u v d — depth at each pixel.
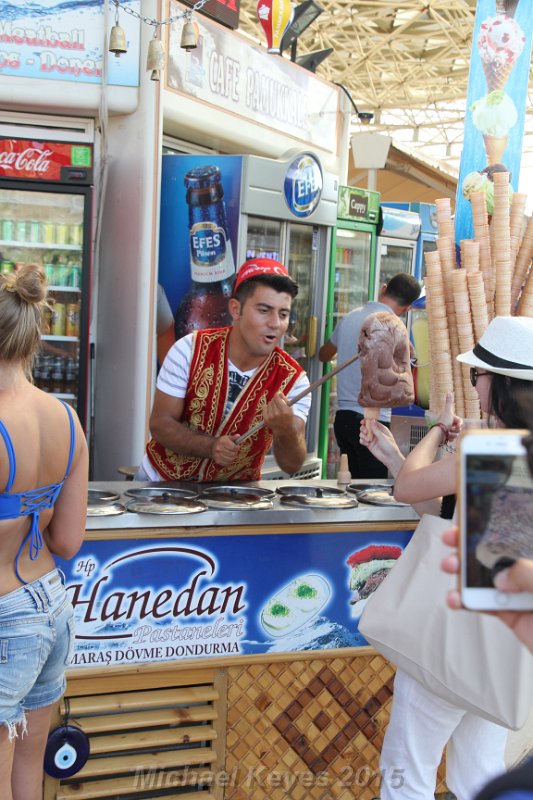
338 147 7.71
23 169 5.12
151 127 5.23
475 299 3.20
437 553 2.35
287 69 6.73
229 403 3.29
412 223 8.61
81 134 5.21
